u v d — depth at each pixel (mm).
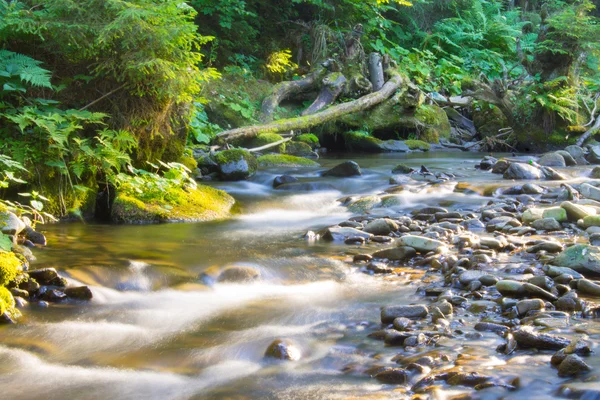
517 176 8242
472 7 19047
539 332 2965
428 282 4152
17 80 5941
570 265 4078
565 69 12492
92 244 5016
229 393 2625
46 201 5945
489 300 3654
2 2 6098
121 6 6125
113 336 3283
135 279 4117
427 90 14875
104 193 6523
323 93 13430
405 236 4902
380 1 15945
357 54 14523
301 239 5445
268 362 2941
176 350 3098
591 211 5770
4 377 2805
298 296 3924
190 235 5523
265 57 15039
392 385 2631
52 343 3188
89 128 6488
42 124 5586
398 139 13914
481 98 13031
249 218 6461
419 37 18500
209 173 8484
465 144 13578
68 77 6430
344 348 3045
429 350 2916
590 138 12352
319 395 2564
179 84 6574
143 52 6320
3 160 5324
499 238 5031
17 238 4789
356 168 8648
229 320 3506
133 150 6773
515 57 18984
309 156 11508
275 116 12820
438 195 7207
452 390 2480
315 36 15039
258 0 15211
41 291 3832
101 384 2738
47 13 6176
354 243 5316
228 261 4562
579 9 12438
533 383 2463
